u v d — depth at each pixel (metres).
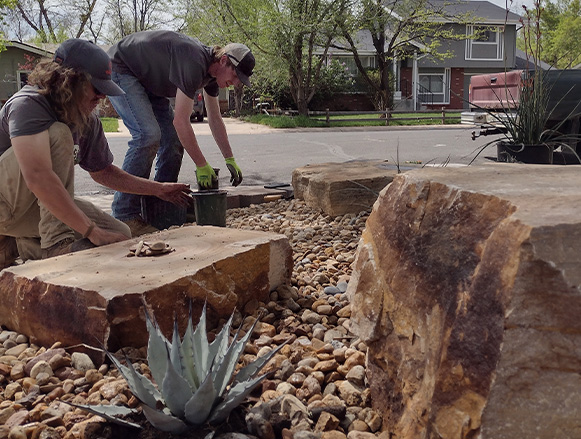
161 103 4.83
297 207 5.94
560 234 1.39
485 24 30.11
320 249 4.34
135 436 1.94
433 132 17.38
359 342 2.57
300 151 11.86
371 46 32.38
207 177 4.39
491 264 1.50
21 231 3.70
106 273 2.72
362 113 22.61
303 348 2.61
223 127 4.79
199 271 2.70
